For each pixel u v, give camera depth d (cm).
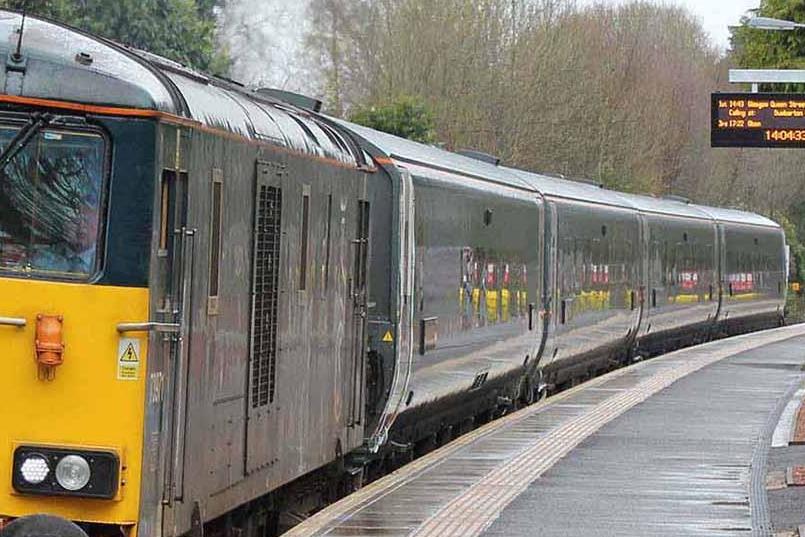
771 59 4844
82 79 1770
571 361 5881
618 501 2828
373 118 7825
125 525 1755
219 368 2044
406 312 3300
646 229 7338
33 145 1778
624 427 4084
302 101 3067
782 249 11344
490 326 4328
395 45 8981
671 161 12975
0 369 1756
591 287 6059
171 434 1855
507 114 9088
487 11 9175
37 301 1758
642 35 13212
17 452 1748
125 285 1761
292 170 2384
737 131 4894
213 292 2000
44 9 5422
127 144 1770
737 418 4328
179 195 1848
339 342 2780
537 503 2794
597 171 10288
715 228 9181
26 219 1773
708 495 2912
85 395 1753
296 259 2439
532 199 5012
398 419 3478
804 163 15075
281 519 2791
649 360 6838
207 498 2014
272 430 2339
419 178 3456
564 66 9619
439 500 2798
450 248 3800
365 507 2709
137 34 6250
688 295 8375
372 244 3231
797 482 3039
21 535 1622
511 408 5016
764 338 8856
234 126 2072
